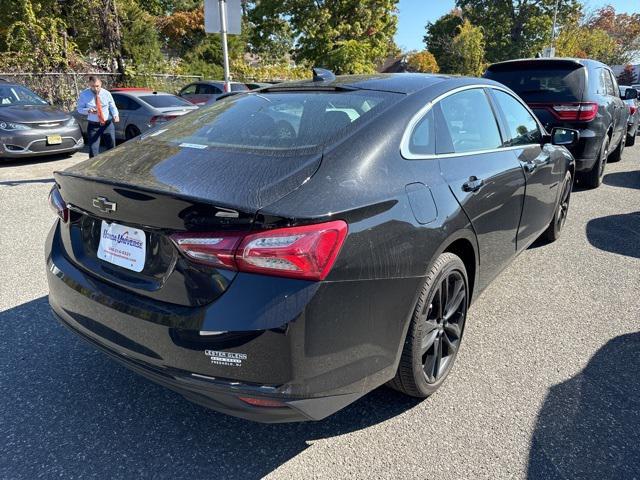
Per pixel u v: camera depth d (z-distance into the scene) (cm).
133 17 2312
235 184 196
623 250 492
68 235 248
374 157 220
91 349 310
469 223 264
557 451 229
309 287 181
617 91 862
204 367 188
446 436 239
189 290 191
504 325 346
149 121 1071
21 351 306
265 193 189
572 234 539
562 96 666
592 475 216
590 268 446
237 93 326
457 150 278
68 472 216
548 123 675
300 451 230
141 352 205
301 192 191
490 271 322
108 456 225
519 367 295
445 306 262
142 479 213
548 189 412
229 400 189
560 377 286
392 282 208
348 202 194
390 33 2742
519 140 365
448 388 275
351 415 254
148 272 205
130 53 2302
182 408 259
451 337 276
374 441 236
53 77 1731
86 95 787
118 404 261
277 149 225
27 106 962
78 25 2180
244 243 178
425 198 231
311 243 179
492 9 4831
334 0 2527
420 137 251
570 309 369
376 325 205
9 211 609
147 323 200
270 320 179
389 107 247
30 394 267
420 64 4616
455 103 291
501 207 309
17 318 344
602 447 232
